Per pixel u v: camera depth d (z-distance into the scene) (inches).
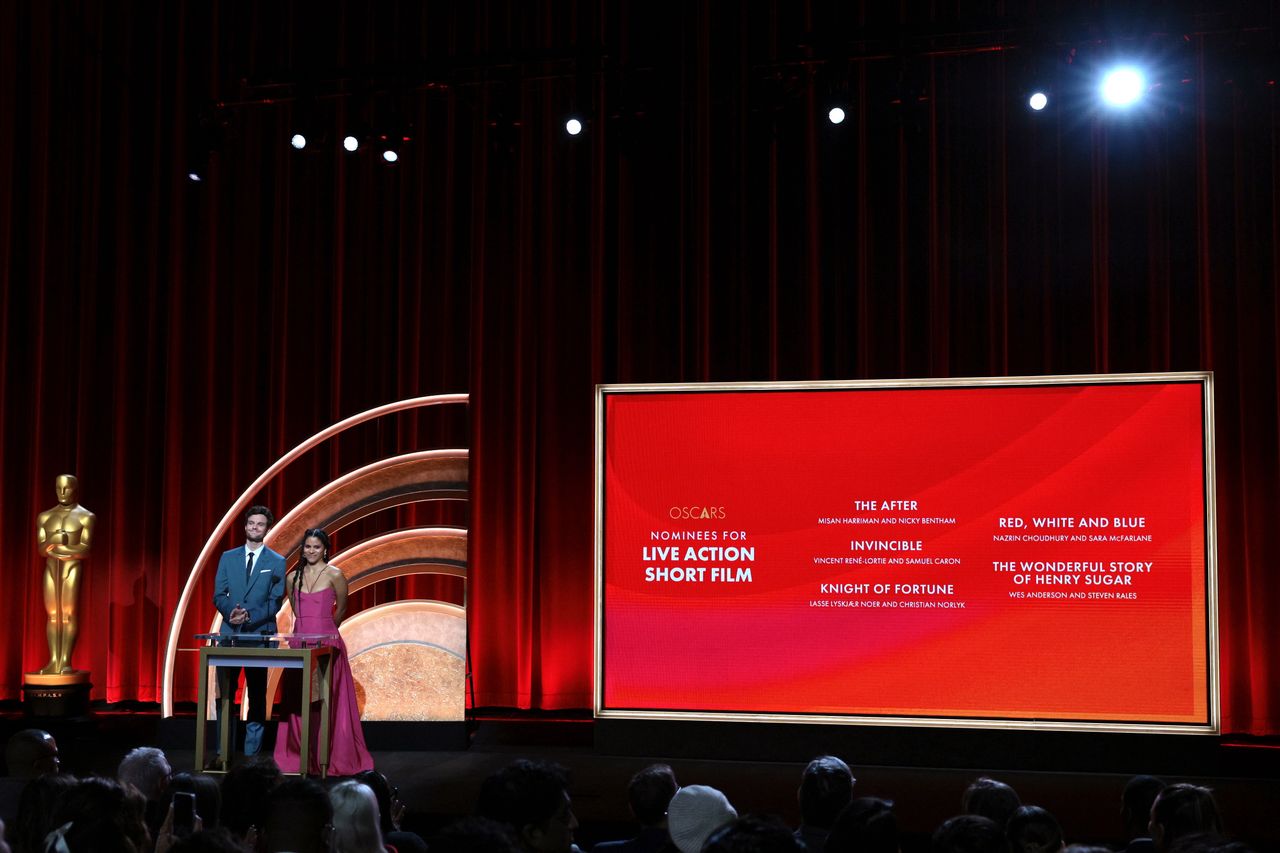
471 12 309.6
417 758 236.5
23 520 315.3
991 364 281.6
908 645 230.8
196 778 106.7
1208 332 271.1
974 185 285.3
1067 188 281.4
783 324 291.1
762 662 235.9
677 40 298.4
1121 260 278.1
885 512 233.8
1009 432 230.2
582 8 301.7
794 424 238.4
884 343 287.1
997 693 227.0
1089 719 223.0
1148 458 224.2
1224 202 272.8
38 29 320.8
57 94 319.6
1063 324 280.1
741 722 235.6
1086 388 227.5
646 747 238.7
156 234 315.6
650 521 241.9
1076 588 225.3
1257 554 265.9
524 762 87.6
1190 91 270.4
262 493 308.7
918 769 226.1
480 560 299.4
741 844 58.2
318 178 313.0
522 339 299.7
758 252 293.7
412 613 253.1
